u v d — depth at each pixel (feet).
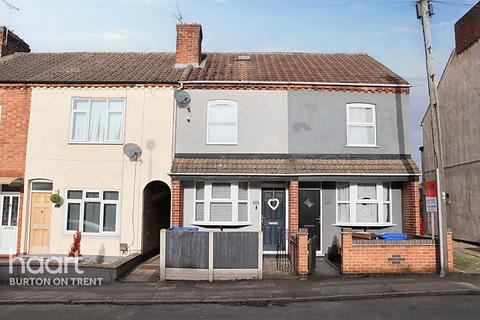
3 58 60.08
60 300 30.68
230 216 46.73
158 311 28.32
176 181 44.78
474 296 30.73
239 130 47.39
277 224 47.34
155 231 52.47
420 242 37.88
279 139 47.32
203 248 36.81
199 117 47.67
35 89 48.93
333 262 43.60
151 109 48.08
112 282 36.40
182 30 55.16
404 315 26.30
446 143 64.18
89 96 48.60
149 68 54.34
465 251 49.80
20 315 27.63
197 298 30.71
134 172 47.32
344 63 57.77
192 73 51.11
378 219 46.88
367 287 32.73
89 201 47.39
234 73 51.47
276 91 48.01
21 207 47.47
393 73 52.42
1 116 48.67
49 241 47.19
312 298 30.35
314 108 47.88
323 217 47.21
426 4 39.93
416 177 44.52
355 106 48.24
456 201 60.85
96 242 46.80
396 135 47.75
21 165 47.88
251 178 44.29
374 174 44.04
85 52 63.00
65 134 48.08
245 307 29.07
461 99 59.88
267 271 39.29
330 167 44.86
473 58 56.65
